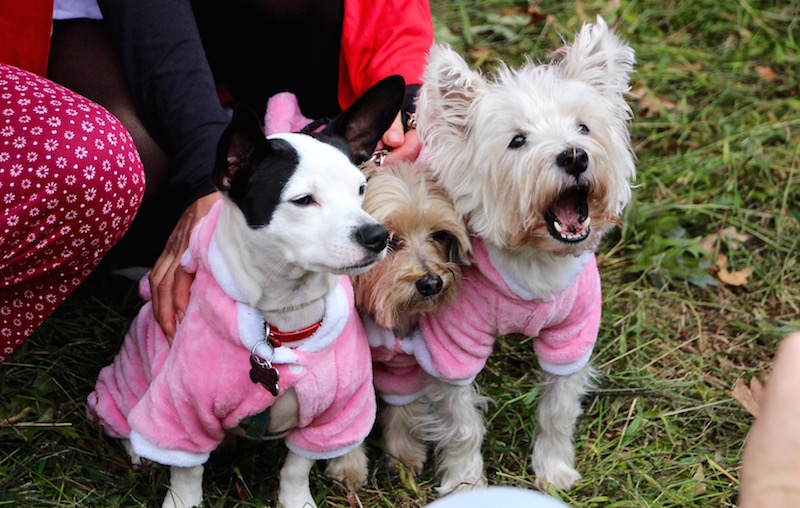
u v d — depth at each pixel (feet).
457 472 8.63
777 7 15.57
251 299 6.53
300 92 10.15
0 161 6.35
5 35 7.91
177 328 7.13
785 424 3.31
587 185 7.44
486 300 7.80
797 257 11.29
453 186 8.13
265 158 6.17
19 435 7.85
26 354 8.84
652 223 11.46
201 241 6.84
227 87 10.36
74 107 6.88
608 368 9.79
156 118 8.50
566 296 7.82
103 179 6.75
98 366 8.98
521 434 9.22
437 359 7.94
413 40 9.48
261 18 9.38
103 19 9.34
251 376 6.52
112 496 7.65
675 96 13.74
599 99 7.88
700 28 15.14
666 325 10.39
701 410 9.23
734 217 11.71
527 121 7.52
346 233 6.06
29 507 7.37
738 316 10.52
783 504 3.19
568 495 8.39
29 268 6.82
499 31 14.67
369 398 7.42
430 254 7.86
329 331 6.77
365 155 7.10
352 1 9.37
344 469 8.43
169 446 6.82
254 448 8.42
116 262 10.29
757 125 13.00
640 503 8.09
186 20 8.54
